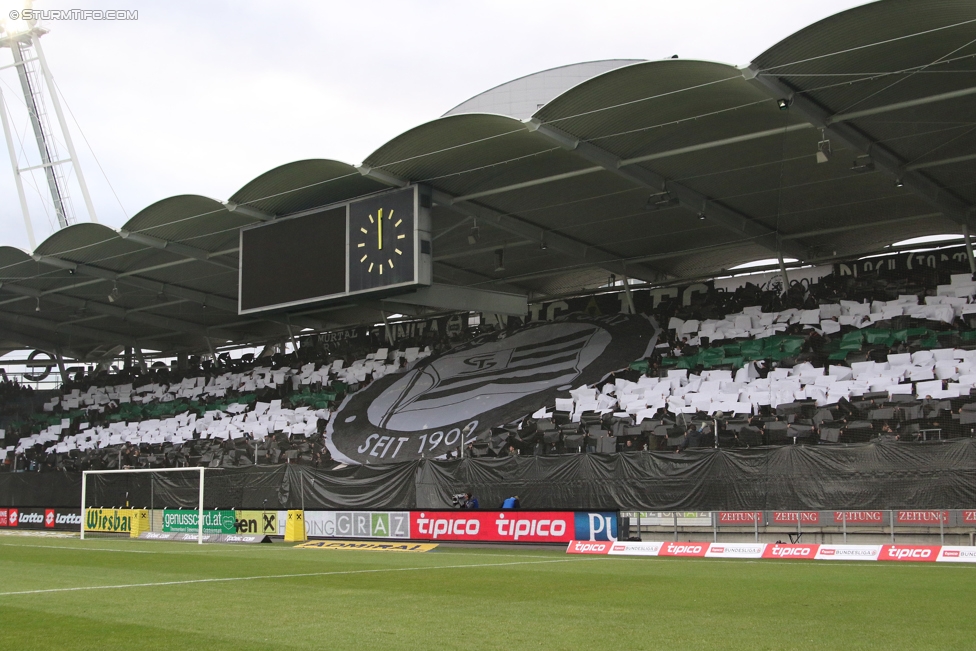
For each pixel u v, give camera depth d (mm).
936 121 21672
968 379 24984
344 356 41812
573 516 21688
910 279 30250
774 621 9031
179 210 28953
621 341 34281
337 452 34250
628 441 28172
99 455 39719
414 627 8688
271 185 27062
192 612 9820
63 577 14336
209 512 28359
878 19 17344
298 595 11523
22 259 33906
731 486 21125
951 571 14750
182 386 45219
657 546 19734
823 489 19922
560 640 7918
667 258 34281
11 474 35250
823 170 25125
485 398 34188
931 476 18719
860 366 27516
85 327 46344
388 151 24391
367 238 26922
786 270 33031
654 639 7961
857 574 14258
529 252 33500
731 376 29906
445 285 29234
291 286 28438
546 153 24203
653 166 24656
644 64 19328
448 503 25281
